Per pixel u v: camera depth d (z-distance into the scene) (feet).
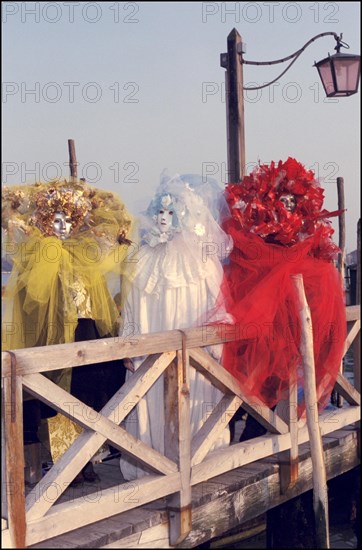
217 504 15.58
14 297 15.70
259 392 16.56
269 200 16.94
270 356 16.75
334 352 18.57
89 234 16.24
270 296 16.34
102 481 16.66
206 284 15.99
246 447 16.37
